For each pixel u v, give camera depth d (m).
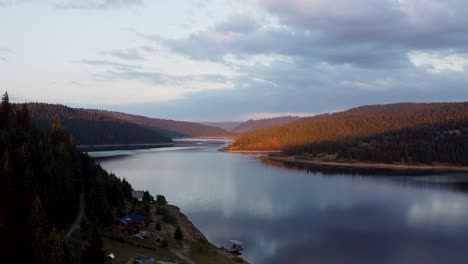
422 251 71.19
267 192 129.38
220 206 106.50
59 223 61.84
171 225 81.44
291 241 76.44
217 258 64.19
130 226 70.75
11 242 46.59
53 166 69.12
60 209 64.00
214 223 89.06
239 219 92.88
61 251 44.09
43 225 47.97
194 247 65.94
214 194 124.12
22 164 63.00
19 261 46.00
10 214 51.44
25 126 92.06
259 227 86.00
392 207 107.12
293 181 157.12
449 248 72.94
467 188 142.62
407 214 98.88
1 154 63.03
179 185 140.75
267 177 169.00
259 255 68.69
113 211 79.62
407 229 85.25
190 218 93.31
